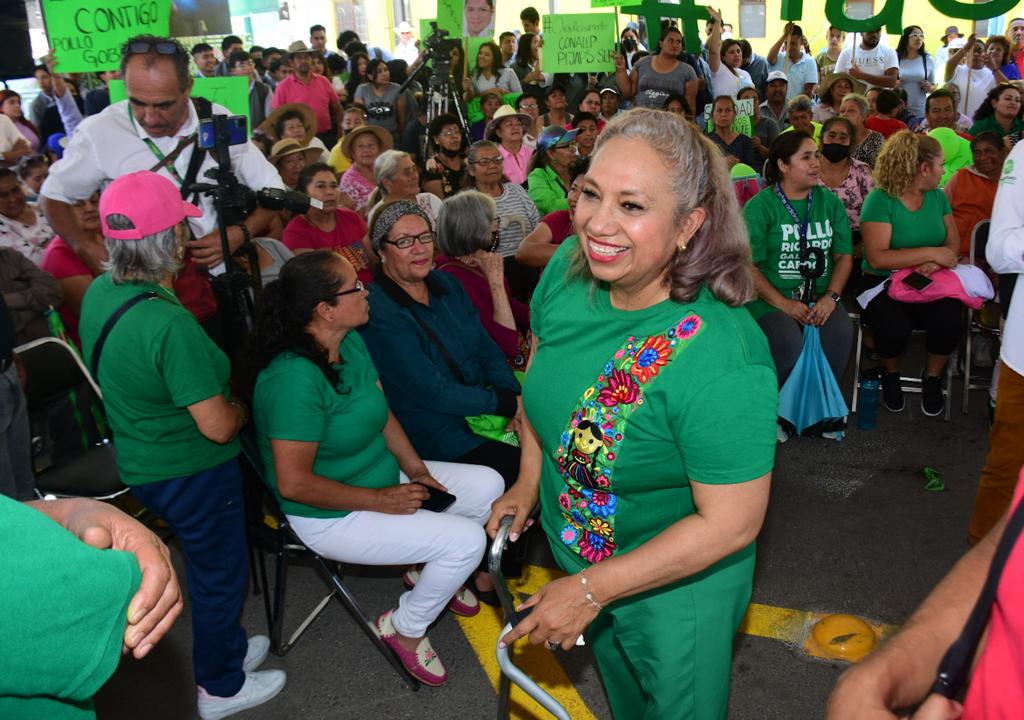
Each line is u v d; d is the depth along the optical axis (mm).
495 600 3342
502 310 3779
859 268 6508
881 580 3402
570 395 1678
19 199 4707
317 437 2588
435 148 6090
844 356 4531
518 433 3297
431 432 3213
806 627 3141
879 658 1094
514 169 6727
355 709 2846
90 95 7762
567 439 1688
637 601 1756
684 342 1539
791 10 5918
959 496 4012
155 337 2297
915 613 1175
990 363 5340
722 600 1740
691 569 1531
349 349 2775
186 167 3480
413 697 2893
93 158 3469
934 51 14562
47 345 3416
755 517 1529
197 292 3369
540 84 10438
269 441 2684
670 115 1507
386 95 9820
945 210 4785
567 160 5801
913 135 4688
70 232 3717
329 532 2730
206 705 2781
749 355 1516
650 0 7629
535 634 1587
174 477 2475
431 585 2760
